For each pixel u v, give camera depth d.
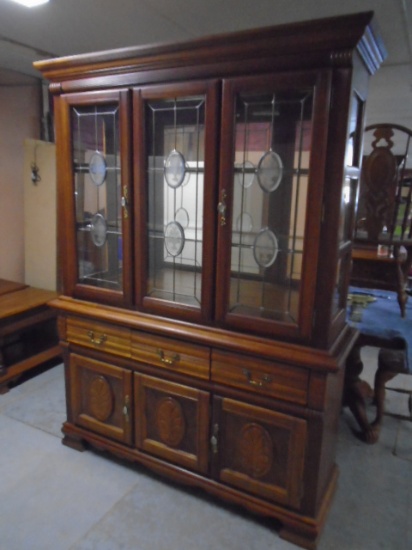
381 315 2.22
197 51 1.42
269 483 1.59
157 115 1.62
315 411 1.45
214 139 1.46
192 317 1.63
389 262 2.48
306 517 1.54
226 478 1.67
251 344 1.50
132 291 1.76
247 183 1.48
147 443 1.84
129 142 1.63
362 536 1.60
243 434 1.60
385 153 2.02
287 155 1.41
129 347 1.80
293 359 1.43
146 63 1.53
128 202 1.69
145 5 1.91
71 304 1.92
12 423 2.26
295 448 1.51
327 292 1.38
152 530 1.60
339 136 1.28
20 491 1.78
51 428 2.22
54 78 1.76
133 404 1.84
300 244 1.43
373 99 3.62
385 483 1.89
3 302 2.76
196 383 1.66
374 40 1.32
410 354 1.97
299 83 1.30
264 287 1.53
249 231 1.52
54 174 2.97
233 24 2.13
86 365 1.94
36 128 3.33
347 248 1.56
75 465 1.95
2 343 2.59
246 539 1.57
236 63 1.38
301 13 1.97
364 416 2.22
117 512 1.68
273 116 1.40
